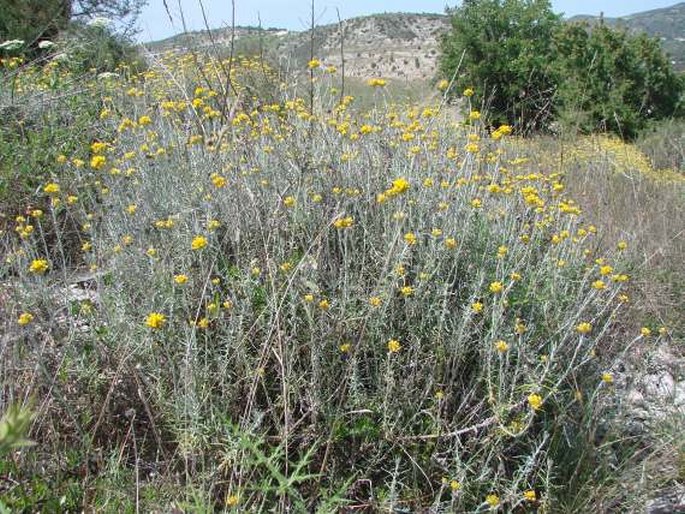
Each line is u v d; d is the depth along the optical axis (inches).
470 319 109.1
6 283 112.1
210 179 136.2
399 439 100.1
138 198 140.1
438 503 93.1
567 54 646.5
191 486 83.5
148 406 95.7
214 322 110.3
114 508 85.4
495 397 104.7
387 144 160.4
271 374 106.2
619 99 605.3
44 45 260.2
